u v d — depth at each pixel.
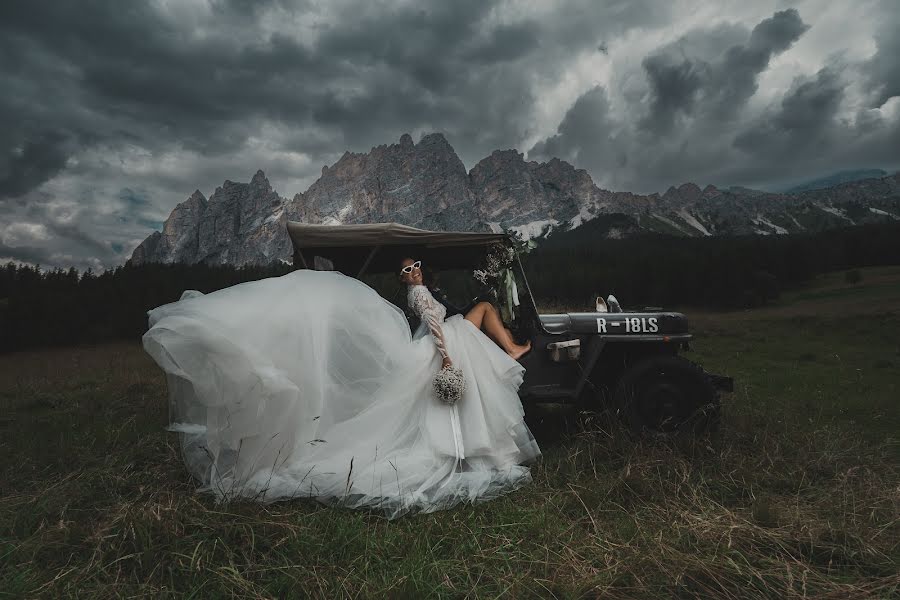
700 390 4.03
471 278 4.45
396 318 3.61
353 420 3.21
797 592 2.08
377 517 2.79
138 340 32.97
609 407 4.14
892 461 3.65
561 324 4.24
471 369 3.54
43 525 2.62
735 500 3.02
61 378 9.12
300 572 2.20
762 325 17.50
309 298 3.30
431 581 2.17
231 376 2.87
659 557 2.33
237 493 2.85
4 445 4.32
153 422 4.96
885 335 12.86
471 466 3.35
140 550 2.37
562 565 2.30
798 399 5.73
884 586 2.10
